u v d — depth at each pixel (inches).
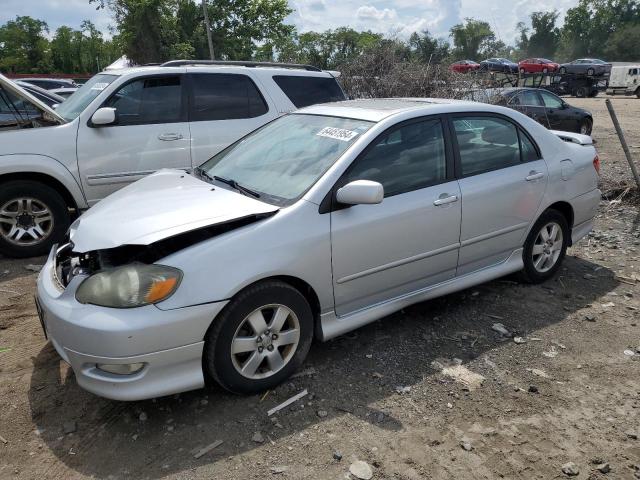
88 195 221.9
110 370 106.8
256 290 116.7
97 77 255.0
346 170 131.6
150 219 118.0
